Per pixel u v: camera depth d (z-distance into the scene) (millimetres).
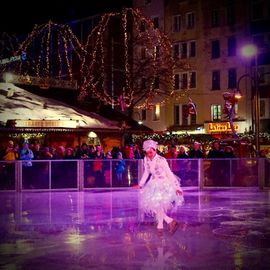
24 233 9727
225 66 49188
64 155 20484
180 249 8125
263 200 15648
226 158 20000
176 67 50094
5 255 7742
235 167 19984
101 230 10039
